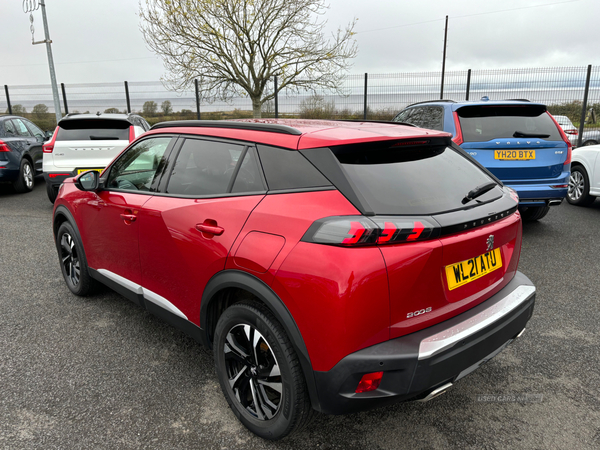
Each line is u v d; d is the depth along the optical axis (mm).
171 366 2699
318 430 2146
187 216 2279
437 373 1694
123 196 2832
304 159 1892
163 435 2098
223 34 17469
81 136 6730
